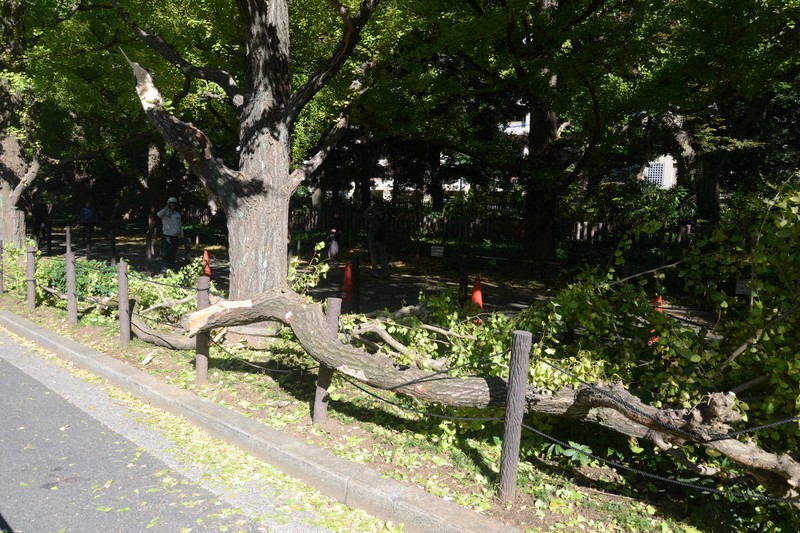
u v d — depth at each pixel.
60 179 41.56
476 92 14.43
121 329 8.52
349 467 4.77
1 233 15.45
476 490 4.52
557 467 5.00
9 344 9.41
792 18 11.95
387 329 6.84
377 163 34.00
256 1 7.87
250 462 5.21
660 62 13.38
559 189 16.39
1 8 14.69
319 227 28.64
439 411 5.68
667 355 4.87
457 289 7.44
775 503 4.19
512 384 4.25
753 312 4.48
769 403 4.30
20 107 15.38
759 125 25.95
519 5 11.50
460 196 31.05
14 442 5.54
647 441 4.84
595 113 13.38
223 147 27.11
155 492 4.65
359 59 11.47
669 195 22.36
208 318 6.42
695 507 4.27
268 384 6.84
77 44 14.08
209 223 33.97
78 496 4.55
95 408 6.56
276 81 8.14
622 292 5.43
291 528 4.18
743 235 4.94
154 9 11.73
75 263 10.22
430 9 11.33
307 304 6.01
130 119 20.33
